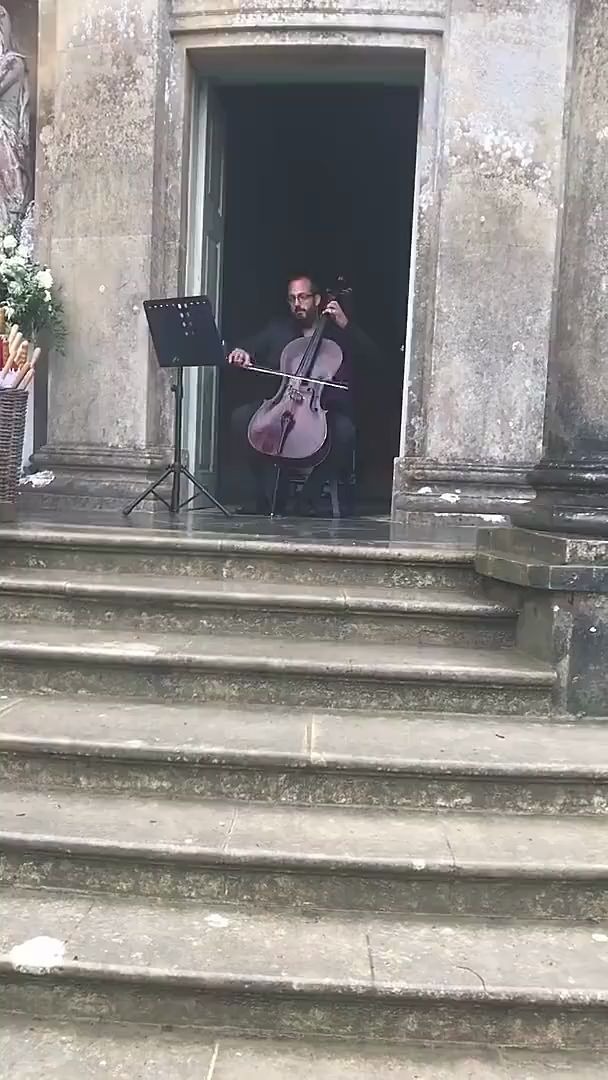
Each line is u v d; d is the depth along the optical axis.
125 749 2.81
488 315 5.80
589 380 3.57
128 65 5.92
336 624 3.66
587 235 3.57
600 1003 2.16
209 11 5.88
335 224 11.01
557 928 2.46
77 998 2.25
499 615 3.60
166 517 5.48
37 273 5.79
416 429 6.03
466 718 3.23
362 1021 2.21
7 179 6.39
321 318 6.38
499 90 5.71
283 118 10.13
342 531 5.04
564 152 3.72
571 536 3.45
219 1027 2.23
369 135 10.58
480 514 5.72
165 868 2.53
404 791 2.81
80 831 2.57
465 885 2.49
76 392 6.13
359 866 2.46
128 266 5.99
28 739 2.85
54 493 6.08
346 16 5.79
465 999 2.16
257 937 2.37
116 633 3.64
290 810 2.78
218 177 6.80
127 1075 2.06
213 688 3.30
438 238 5.85
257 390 9.64
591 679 3.23
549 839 2.63
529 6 5.69
